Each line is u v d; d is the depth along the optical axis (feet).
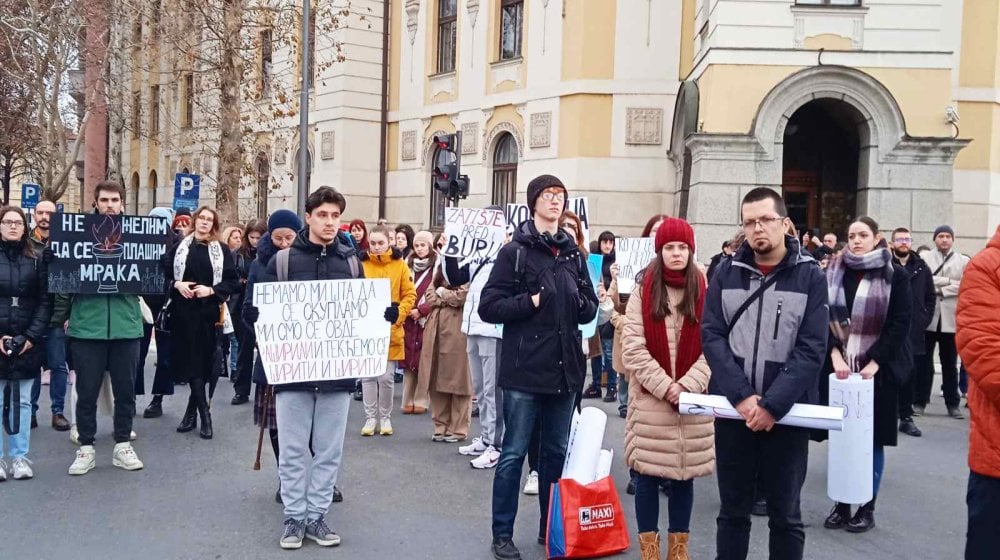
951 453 28.35
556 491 18.04
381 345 19.10
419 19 77.97
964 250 57.98
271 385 19.11
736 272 15.19
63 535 19.15
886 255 20.71
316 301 18.63
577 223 25.57
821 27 49.44
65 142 92.07
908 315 20.67
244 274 34.55
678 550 16.96
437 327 28.48
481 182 71.72
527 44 67.36
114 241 23.27
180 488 22.77
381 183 82.02
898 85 49.14
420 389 33.22
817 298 14.66
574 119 63.26
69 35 72.18
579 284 18.06
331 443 18.98
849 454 19.83
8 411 23.39
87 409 23.85
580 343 18.03
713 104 49.67
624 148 62.90
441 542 19.13
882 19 49.24
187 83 98.12
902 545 19.57
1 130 89.56
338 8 78.28
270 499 21.98
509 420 17.81
